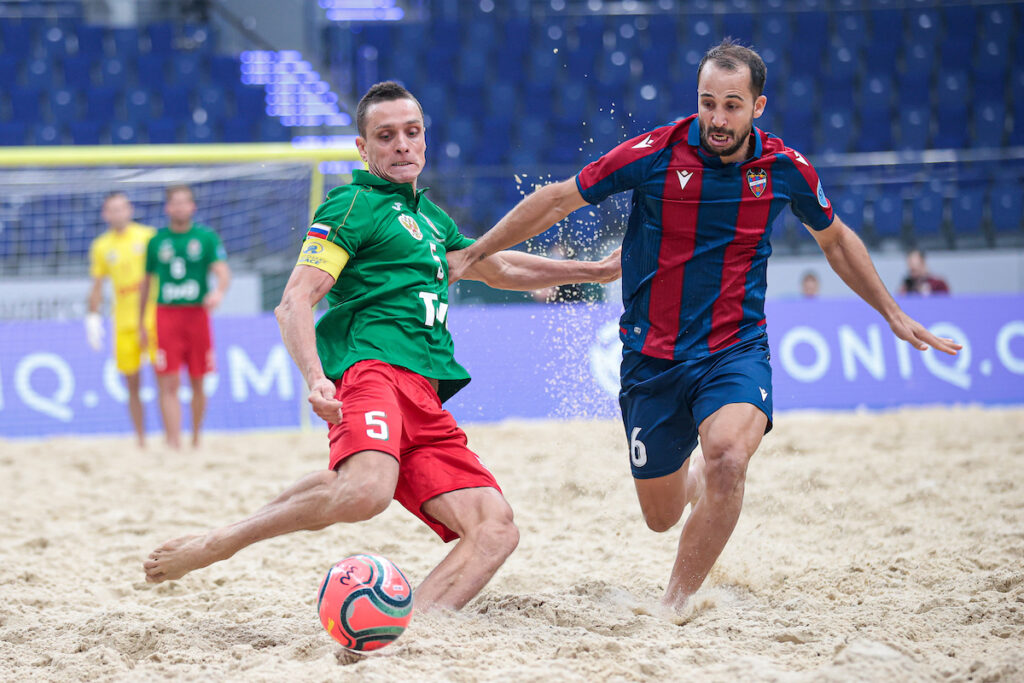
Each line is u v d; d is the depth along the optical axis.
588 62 61.28
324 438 35.12
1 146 56.25
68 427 38.69
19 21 62.81
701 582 12.73
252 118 57.78
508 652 10.84
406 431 12.81
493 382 38.25
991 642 11.16
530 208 13.52
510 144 57.16
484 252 13.92
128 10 67.81
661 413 13.28
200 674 10.32
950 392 41.16
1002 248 51.69
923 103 60.31
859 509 19.95
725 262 12.90
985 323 42.16
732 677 9.87
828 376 40.97
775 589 14.47
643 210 13.24
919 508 19.97
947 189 53.59
